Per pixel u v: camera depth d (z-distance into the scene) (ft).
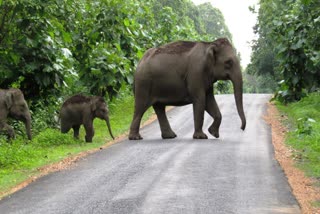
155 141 47.01
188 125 60.64
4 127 46.29
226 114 70.08
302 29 46.78
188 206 23.38
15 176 31.91
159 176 30.19
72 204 24.26
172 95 49.90
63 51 52.31
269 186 27.20
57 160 37.45
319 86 48.80
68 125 49.47
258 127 55.83
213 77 48.78
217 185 27.50
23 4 48.26
